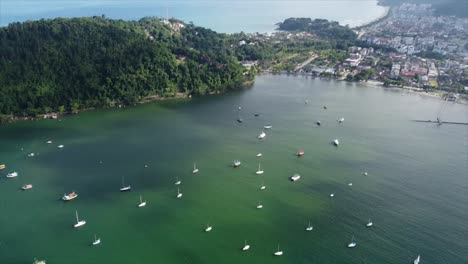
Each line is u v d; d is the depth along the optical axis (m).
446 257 186.62
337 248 192.38
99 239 197.62
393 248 192.25
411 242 196.50
